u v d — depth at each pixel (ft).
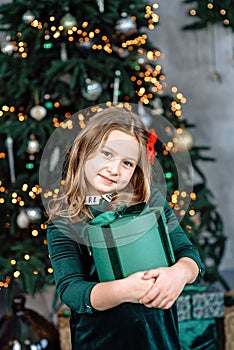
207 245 10.07
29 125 8.45
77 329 3.68
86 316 3.62
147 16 8.96
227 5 10.49
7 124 8.54
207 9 10.75
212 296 7.84
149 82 9.11
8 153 9.03
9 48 9.04
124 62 8.90
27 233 8.93
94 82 8.50
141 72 9.09
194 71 12.99
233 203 13.26
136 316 3.53
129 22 8.76
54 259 3.61
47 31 8.73
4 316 8.21
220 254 10.16
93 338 3.60
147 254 3.46
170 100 9.25
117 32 9.08
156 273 3.36
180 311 7.68
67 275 3.54
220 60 13.05
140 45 9.09
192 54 12.97
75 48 9.03
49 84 8.79
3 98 9.07
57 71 8.47
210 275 9.58
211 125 13.10
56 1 8.54
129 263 3.44
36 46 8.66
